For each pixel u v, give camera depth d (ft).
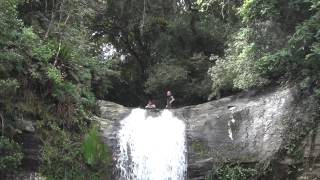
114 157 56.75
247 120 58.54
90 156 53.62
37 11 62.03
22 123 49.44
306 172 51.72
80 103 56.44
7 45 48.88
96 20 96.07
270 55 54.95
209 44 93.76
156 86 88.53
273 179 53.98
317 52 48.37
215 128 59.62
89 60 65.05
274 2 54.80
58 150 51.67
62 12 64.03
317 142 51.65
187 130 60.18
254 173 54.49
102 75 69.05
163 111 63.52
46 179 49.96
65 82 54.54
